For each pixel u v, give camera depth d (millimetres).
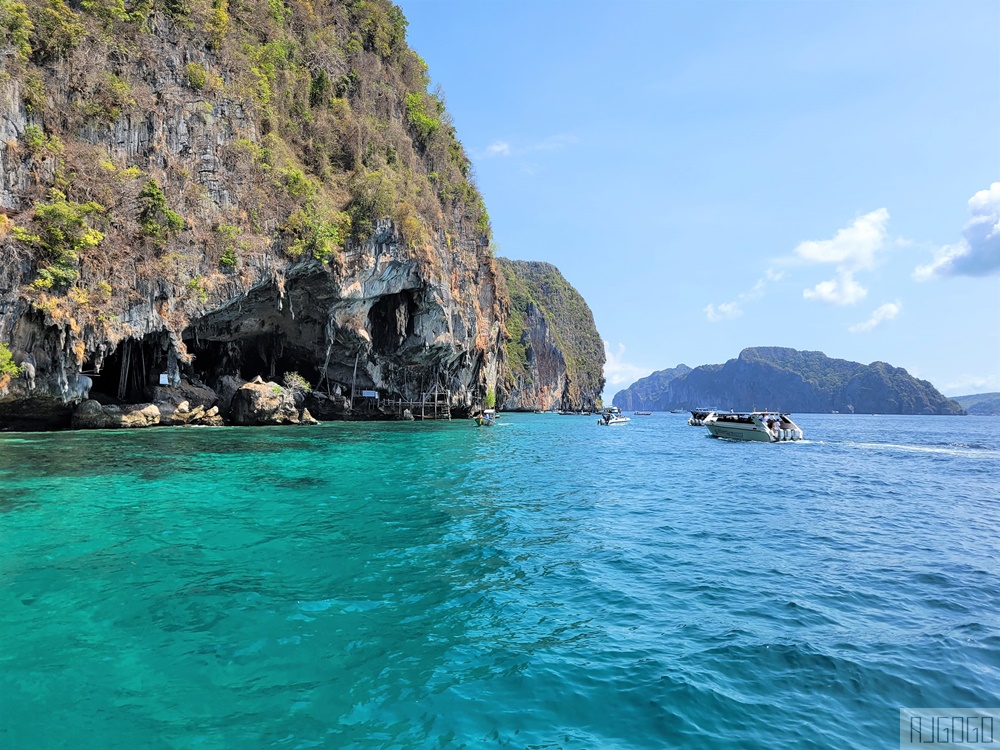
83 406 27547
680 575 8148
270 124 37406
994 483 19969
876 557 9516
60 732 4020
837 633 6168
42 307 23547
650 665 5297
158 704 4434
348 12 52469
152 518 10391
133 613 6137
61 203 24219
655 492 16188
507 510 12539
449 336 51594
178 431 28750
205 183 32031
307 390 43094
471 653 5488
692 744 4105
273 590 7004
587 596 7164
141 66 30672
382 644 5629
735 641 5883
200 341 39906
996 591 7789
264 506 11758
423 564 8273
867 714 4582
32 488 12852
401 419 53406
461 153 63469
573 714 4473
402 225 43062
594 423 71938
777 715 4520
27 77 25234
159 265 28797
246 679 4867
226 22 35312
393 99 52438
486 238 65062
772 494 16438
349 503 12422
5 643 5387
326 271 37844
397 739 4094
